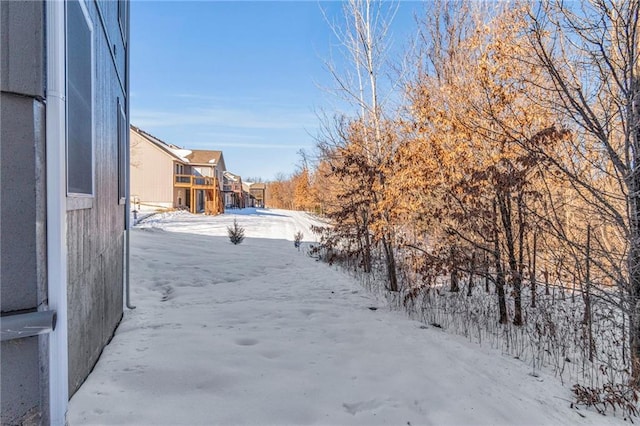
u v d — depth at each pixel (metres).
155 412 2.27
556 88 3.73
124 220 5.40
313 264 10.51
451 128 5.51
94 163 2.86
